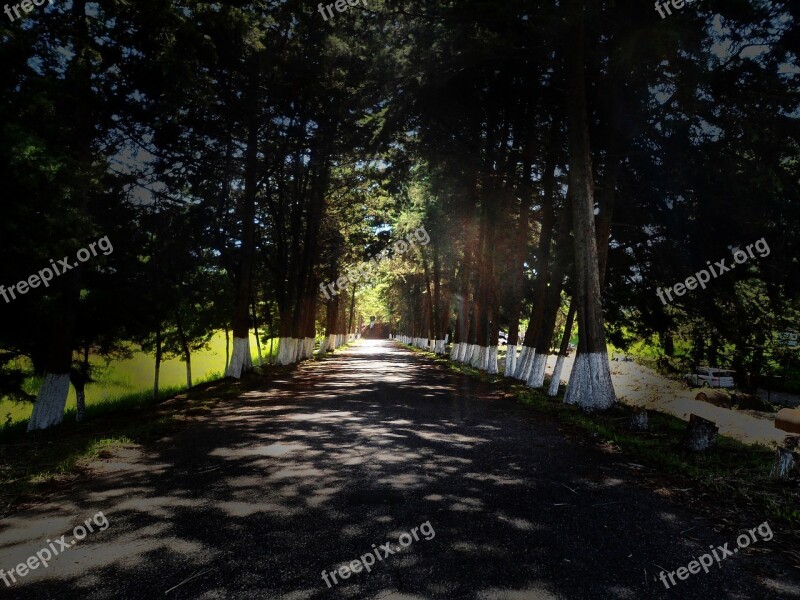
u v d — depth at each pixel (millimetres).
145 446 7617
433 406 12047
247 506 4969
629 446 7652
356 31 15336
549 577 3568
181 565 3721
